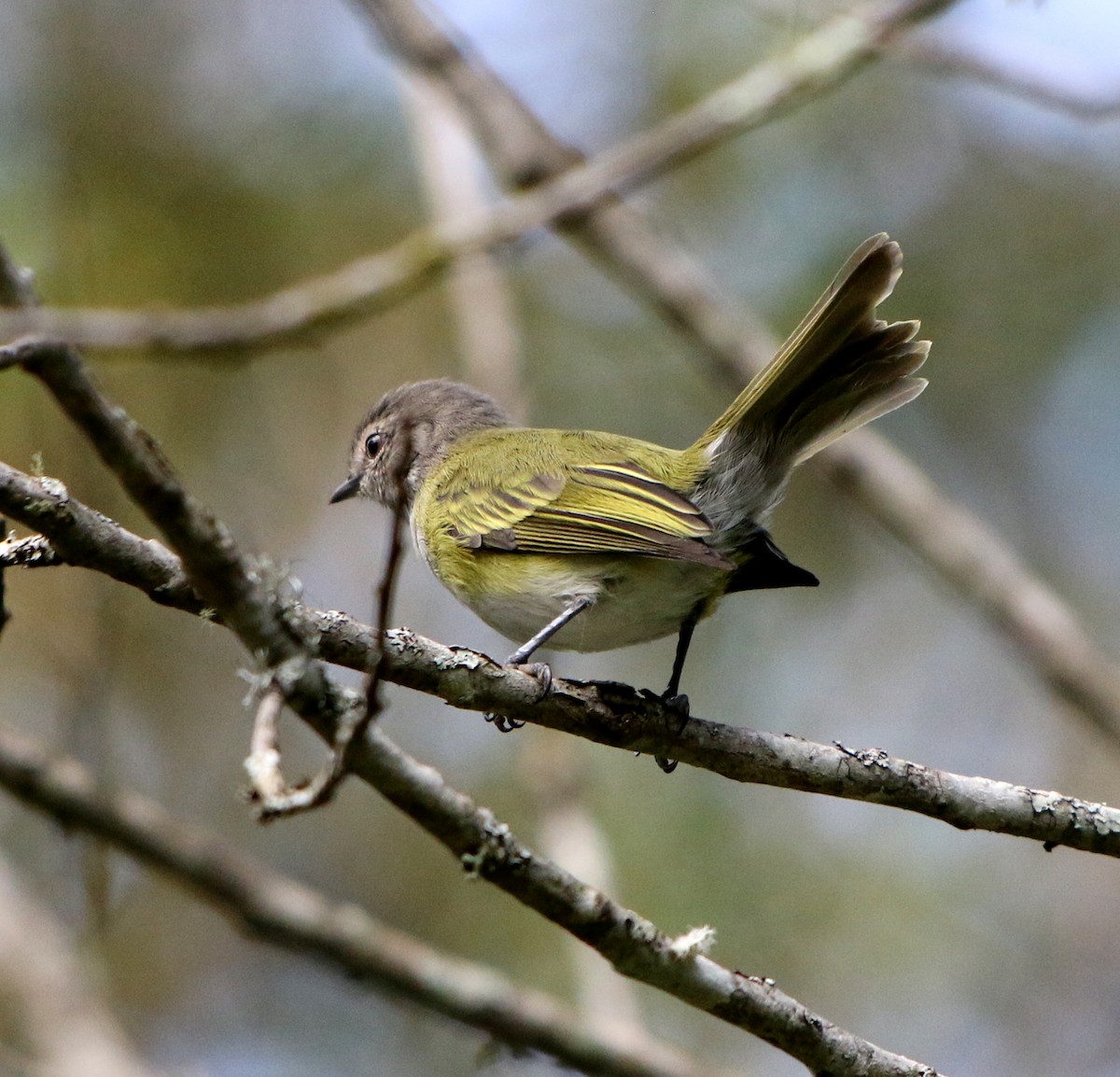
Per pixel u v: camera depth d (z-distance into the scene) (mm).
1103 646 13633
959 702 13477
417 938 12391
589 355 13781
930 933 12336
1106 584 13914
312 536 13227
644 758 12367
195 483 13008
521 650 7688
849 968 12086
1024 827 6512
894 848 12586
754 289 13508
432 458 10188
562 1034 8625
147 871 9992
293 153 13289
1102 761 13305
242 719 12891
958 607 13672
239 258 13008
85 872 9094
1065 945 12547
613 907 5988
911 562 13781
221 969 12750
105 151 12828
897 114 13797
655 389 13695
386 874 12758
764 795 12469
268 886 9125
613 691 6543
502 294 11742
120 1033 10195
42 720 11383
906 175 13820
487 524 8359
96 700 9703
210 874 8992
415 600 13375
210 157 13109
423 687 6195
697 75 13578
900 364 7742
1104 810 6535
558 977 11984
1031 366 13812
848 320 7578
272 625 4973
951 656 13617
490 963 12188
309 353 13312
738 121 9750
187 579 5297
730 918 11922
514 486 8391
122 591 12734
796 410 7984
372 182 13328
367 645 5895
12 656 11234
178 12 13273
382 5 11789
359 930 8992
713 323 11844
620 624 8211
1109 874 12758
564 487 8242
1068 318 13750
